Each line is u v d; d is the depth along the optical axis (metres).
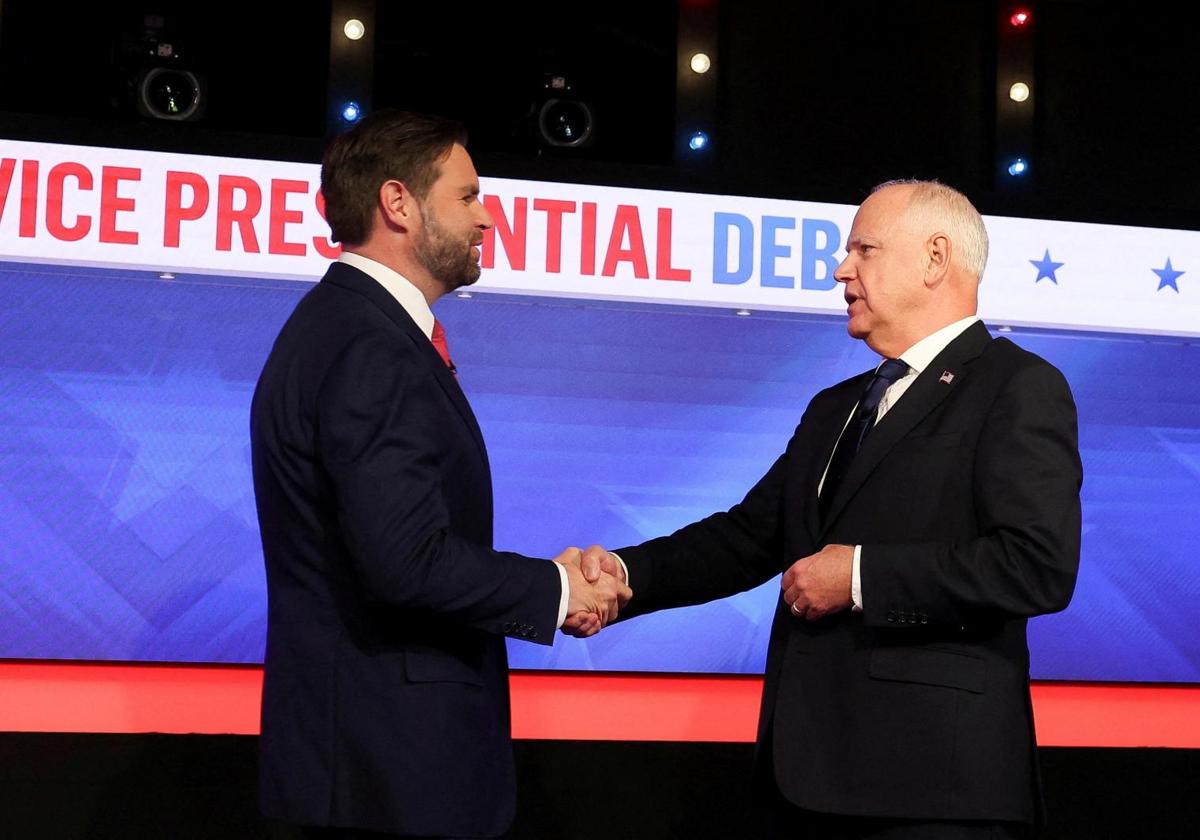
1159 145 5.53
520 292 4.65
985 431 2.42
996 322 4.82
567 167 4.71
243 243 4.52
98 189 4.46
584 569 2.62
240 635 4.36
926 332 2.62
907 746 2.34
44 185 4.43
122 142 4.48
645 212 4.75
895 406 2.53
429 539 2.13
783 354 4.79
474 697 2.26
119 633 4.30
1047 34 5.51
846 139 5.43
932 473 2.44
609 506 4.63
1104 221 4.93
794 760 2.41
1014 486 2.33
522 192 4.68
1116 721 4.60
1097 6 5.54
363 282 2.37
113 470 4.38
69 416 4.38
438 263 2.45
